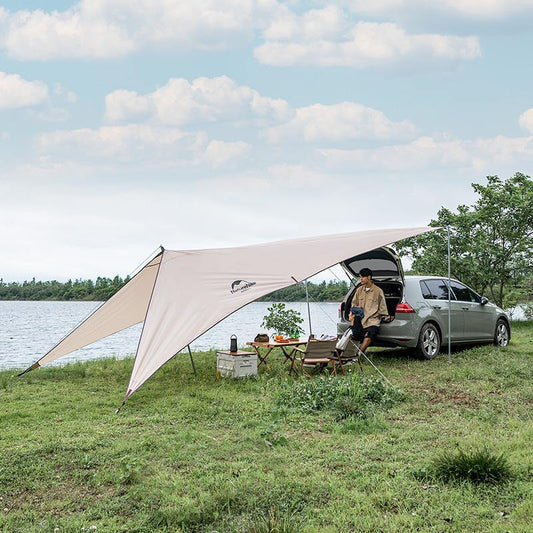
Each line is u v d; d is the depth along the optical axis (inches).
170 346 377.1
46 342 1083.3
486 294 1043.9
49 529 176.6
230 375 419.8
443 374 404.8
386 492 196.7
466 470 206.5
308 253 450.9
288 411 315.0
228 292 414.6
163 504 192.1
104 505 194.1
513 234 942.4
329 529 169.6
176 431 283.9
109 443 261.3
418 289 480.7
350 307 502.9
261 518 178.4
